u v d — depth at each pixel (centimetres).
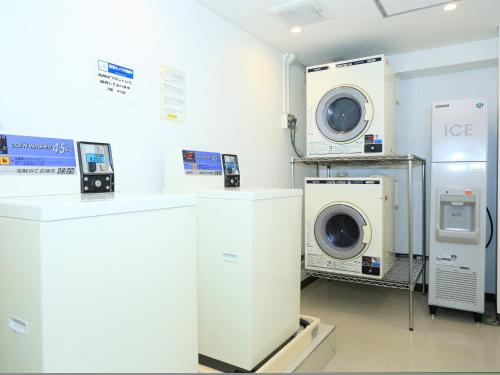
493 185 325
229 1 233
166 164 201
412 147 362
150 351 116
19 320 93
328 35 292
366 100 288
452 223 280
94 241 99
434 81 351
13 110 138
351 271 283
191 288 133
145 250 114
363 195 279
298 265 201
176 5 216
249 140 287
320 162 348
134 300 110
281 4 238
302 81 374
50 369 88
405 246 369
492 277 325
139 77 192
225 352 165
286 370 168
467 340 243
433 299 285
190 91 226
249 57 286
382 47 320
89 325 97
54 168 143
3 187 127
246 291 159
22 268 92
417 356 220
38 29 146
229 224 163
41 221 86
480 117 268
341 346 234
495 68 324
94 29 168
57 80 153
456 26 276
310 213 301
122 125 182
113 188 164
